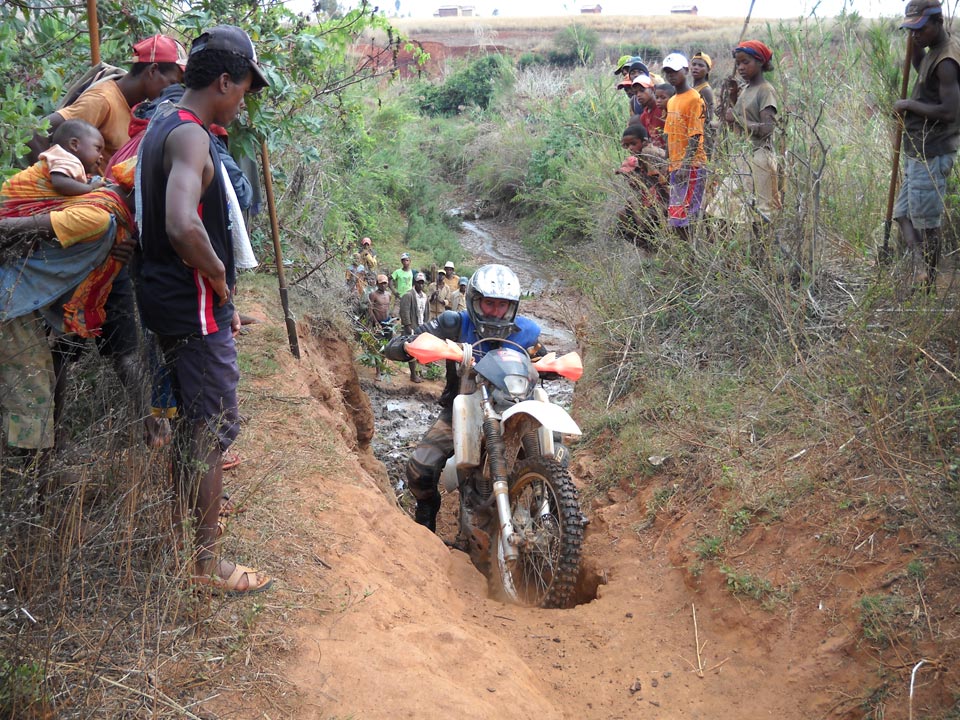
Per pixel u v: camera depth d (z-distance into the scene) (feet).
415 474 21.97
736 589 15.10
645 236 27.58
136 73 14.23
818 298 22.29
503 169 83.61
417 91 106.32
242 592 11.52
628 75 32.76
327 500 15.31
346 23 31.73
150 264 10.67
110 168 11.84
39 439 10.69
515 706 11.21
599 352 27.48
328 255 31.42
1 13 17.42
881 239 23.71
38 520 9.88
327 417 19.80
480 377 19.39
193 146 10.21
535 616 15.75
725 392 21.21
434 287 51.34
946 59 19.99
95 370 11.30
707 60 27.68
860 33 26.50
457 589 16.02
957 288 18.04
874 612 13.26
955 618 12.69
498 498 17.56
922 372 16.65
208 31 10.69
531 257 69.00
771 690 13.39
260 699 9.77
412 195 80.84
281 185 32.04
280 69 26.20
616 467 21.20
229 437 11.35
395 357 21.42
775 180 23.65
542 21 178.60
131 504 10.62
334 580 12.72
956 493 14.06
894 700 12.30
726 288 23.75
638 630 15.23
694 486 18.49
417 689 10.39
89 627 9.92
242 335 22.79
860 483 15.70
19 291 10.50
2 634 8.96
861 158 25.79
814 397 18.51
